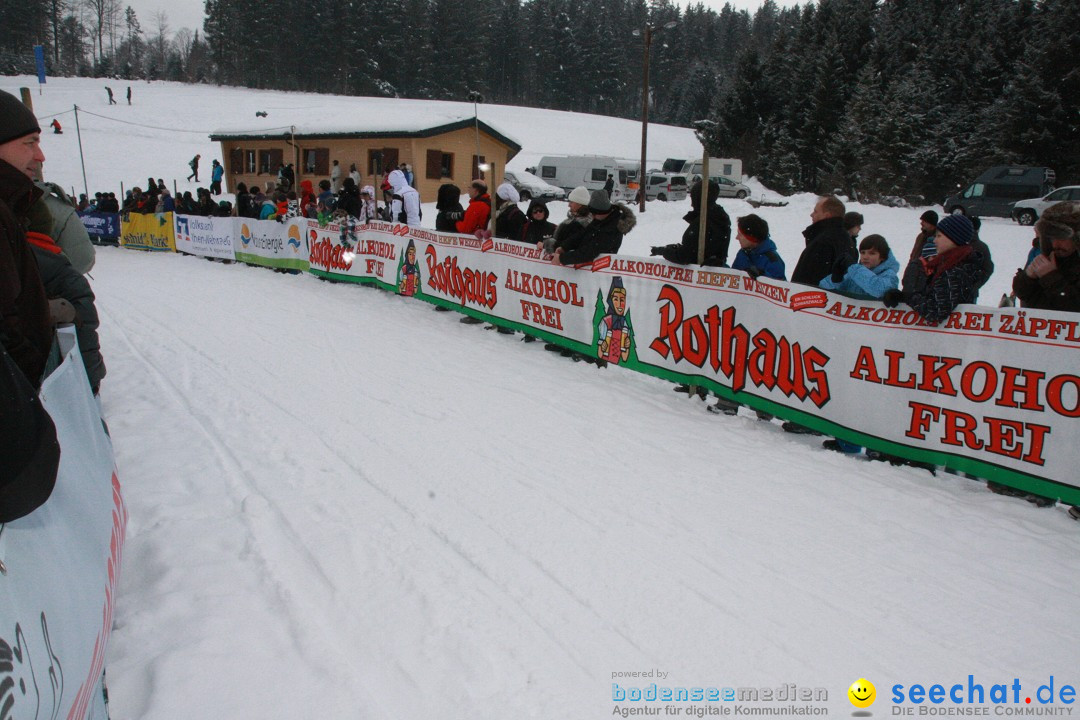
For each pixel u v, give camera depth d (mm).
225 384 6152
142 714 2398
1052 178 21562
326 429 5078
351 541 3547
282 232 12875
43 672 1471
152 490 4094
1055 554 3504
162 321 8766
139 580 3250
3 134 2619
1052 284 3971
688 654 2762
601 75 97500
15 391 1534
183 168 34344
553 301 7234
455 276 8867
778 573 3316
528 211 7953
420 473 4352
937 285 4152
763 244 5570
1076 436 3738
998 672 2699
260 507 3891
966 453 4176
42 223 3400
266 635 2830
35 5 95312
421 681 2590
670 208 23172
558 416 5395
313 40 82000
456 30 86250
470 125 27672
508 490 4129
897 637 2887
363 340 7754
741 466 4516
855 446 4809
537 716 2434
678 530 3693
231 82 85188
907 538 3645
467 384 6176
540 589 3158
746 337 5336
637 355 6320
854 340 4641
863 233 16531
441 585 3176
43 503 1643
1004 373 3986
